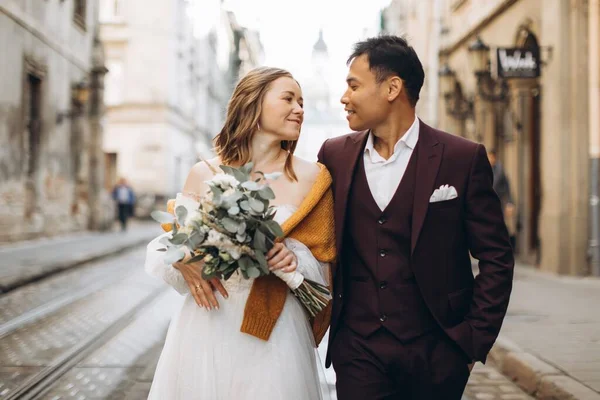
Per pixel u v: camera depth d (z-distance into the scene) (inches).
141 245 659.4
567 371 172.4
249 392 88.8
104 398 163.3
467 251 97.1
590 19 394.3
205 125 1562.5
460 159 93.9
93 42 791.7
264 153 98.9
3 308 280.4
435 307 92.4
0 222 527.8
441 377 92.0
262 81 96.7
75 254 486.9
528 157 481.1
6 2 529.3
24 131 575.8
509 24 497.7
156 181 1135.6
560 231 391.5
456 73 657.0
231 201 82.4
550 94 404.2
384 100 95.0
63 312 274.8
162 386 92.4
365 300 95.2
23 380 175.8
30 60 588.4
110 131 1143.0
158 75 1138.0
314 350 99.9
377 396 92.6
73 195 736.3
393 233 94.0
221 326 91.4
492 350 210.8
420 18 861.2
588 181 390.0
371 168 97.5
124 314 272.1
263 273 88.0
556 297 303.6
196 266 91.0
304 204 93.8
